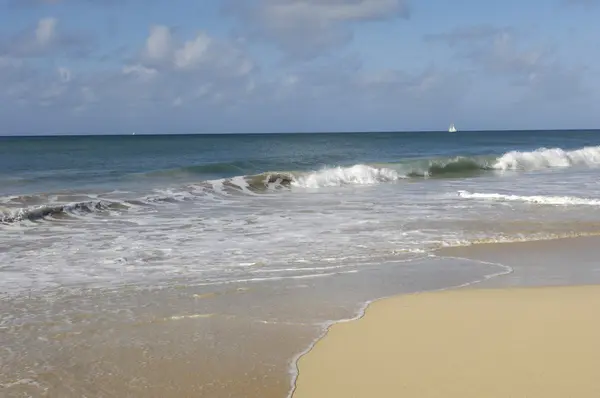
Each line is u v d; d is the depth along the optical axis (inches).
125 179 887.1
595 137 3609.7
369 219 507.2
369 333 221.0
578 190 722.8
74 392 175.8
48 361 198.2
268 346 210.1
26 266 339.0
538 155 1200.8
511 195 656.4
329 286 293.4
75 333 224.8
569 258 364.8
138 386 179.3
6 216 495.8
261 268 333.1
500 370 181.0
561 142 2706.7
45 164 1214.9
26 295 277.7
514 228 461.1
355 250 380.5
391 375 181.0
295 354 202.2
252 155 1572.3
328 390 172.7
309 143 2564.0
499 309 247.9
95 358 200.5
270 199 665.6
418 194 697.0
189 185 757.9
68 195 649.6
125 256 365.1
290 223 489.4
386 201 632.4
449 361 189.9
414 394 166.9
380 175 908.6
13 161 1300.4
